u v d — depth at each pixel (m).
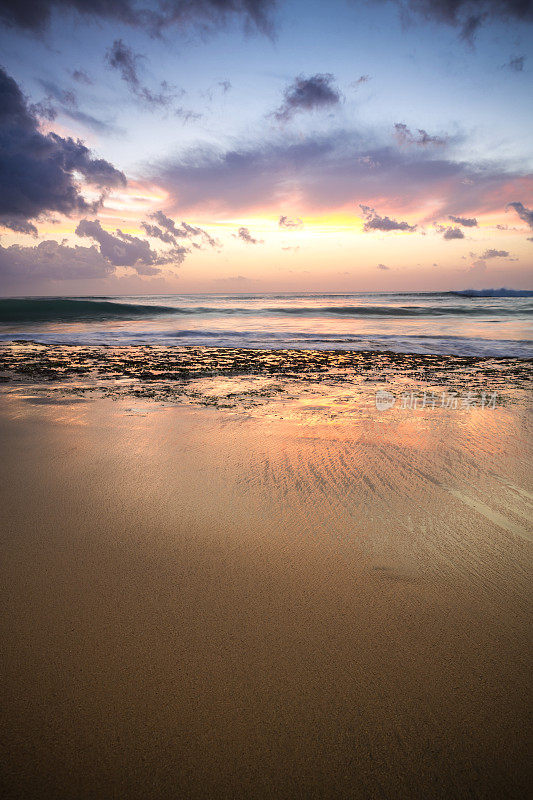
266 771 1.29
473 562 2.31
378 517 2.79
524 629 1.83
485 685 1.56
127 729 1.40
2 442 4.25
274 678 1.58
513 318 23.11
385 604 1.98
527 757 1.32
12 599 2.00
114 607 1.96
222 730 1.40
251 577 2.18
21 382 7.48
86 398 6.29
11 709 1.46
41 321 21.06
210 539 2.53
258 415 5.36
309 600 2.01
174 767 1.30
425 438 4.45
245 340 14.26
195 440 4.34
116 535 2.56
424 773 1.28
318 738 1.38
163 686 1.55
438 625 1.85
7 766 1.29
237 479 3.38
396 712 1.46
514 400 6.29
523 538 2.55
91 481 3.33
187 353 11.44
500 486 3.27
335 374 8.54
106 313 25.12
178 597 2.03
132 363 9.66
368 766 1.30
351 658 1.68
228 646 1.73
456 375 8.46
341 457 3.87
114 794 1.23
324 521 2.74
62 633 1.79
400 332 16.47
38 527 2.65
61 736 1.38
